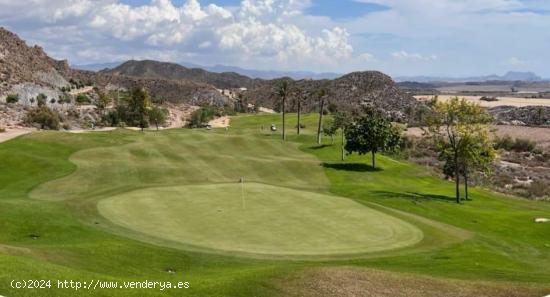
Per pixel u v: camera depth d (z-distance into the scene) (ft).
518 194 200.34
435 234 102.27
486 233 113.09
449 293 60.95
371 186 169.89
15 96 433.48
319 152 256.93
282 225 101.35
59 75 613.93
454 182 213.46
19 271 57.26
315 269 67.05
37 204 108.17
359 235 96.73
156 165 177.17
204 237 90.99
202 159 196.54
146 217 104.37
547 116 545.85
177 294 56.65
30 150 188.44
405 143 322.34
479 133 161.79
